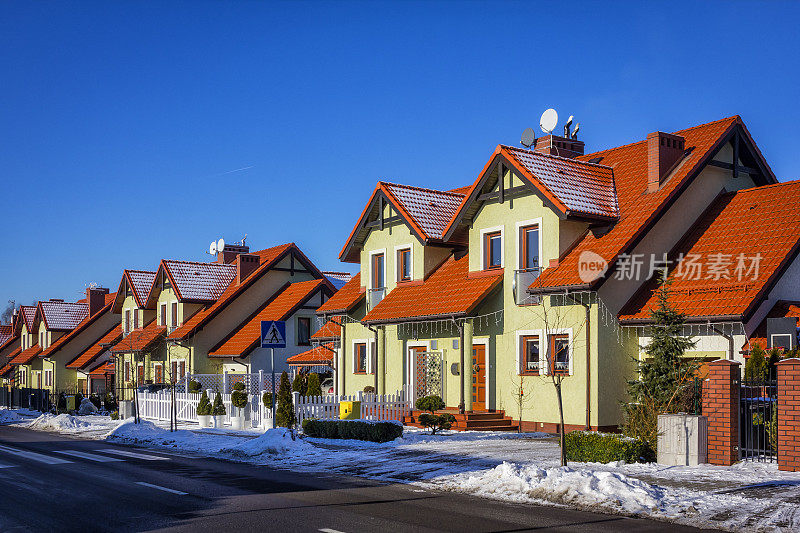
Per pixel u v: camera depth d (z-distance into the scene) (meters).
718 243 23.05
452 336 27.09
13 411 47.09
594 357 22.16
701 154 24.58
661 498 11.81
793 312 20.70
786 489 12.24
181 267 46.81
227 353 41.09
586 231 24.56
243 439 23.36
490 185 26.38
